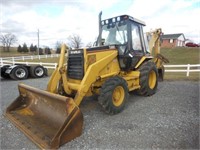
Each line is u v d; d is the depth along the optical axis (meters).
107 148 2.71
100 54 4.25
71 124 2.88
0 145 2.85
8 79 10.26
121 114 4.03
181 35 48.03
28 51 64.88
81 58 4.00
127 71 5.13
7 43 67.19
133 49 5.07
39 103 3.83
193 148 2.64
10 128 3.44
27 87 3.99
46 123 3.39
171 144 2.75
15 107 4.16
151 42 7.08
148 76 5.31
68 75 4.36
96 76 3.91
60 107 3.26
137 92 5.61
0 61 18.66
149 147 2.70
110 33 5.17
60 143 2.75
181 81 8.05
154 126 3.37
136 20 5.10
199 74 10.49
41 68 10.90
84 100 5.11
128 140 2.91
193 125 3.38
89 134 3.11
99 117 3.87
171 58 22.16
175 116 3.83
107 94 3.78
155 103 4.79
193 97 5.31
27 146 2.81
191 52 25.11
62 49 3.98
